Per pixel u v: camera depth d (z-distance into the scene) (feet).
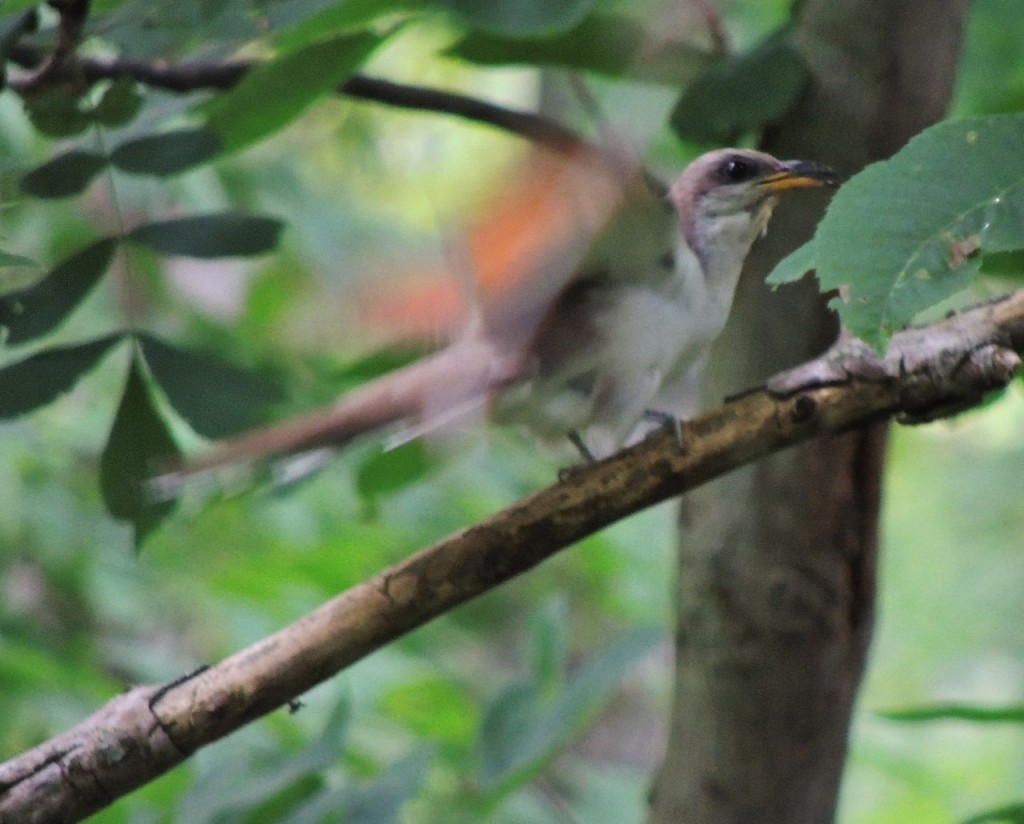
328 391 35.86
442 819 31.37
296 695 22.15
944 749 66.95
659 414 28.27
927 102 28.32
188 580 45.27
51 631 46.96
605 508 22.25
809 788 27.66
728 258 28.99
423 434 26.78
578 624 52.70
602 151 21.33
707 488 27.63
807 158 28.81
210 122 26.71
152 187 38.60
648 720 54.49
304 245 47.60
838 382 22.22
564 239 22.41
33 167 28.48
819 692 27.43
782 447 22.48
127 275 26.11
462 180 22.08
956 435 71.05
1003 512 69.46
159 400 28.78
